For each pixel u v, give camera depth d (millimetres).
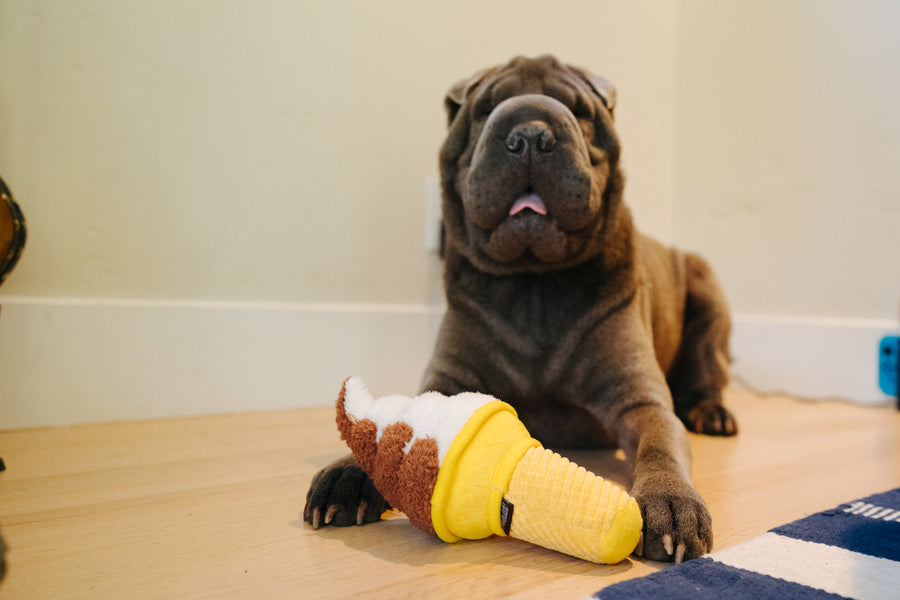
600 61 2611
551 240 1240
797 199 2461
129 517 1058
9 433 1617
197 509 1099
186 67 1844
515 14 2387
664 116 2842
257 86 1939
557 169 1188
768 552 873
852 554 868
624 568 873
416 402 964
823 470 1380
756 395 2471
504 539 982
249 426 1727
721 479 1306
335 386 2057
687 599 730
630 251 1420
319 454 1451
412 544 956
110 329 1753
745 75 2604
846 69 2311
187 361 1850
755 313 2596
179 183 1849
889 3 2197
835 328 2348
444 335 1443
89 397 1735
